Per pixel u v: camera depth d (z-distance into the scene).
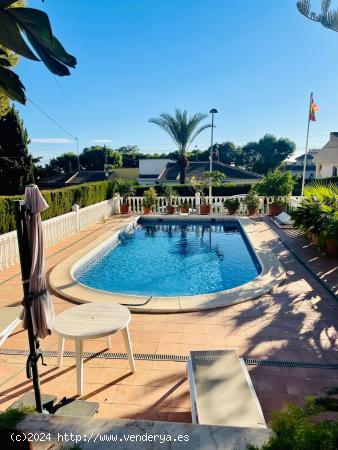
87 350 4.14
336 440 1.75
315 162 29.91
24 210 2.65
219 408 2.53
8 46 1.26
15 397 3.27
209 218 15.43
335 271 7.22
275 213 14.97
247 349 4.11
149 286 7.96
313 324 4.76
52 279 6.82
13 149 21.17
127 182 17.64
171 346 4.22
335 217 8.58
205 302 5.48
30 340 2.73
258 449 1.82
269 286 6.23
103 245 10.45
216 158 49.75
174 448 1.90
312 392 3.26
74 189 13.77
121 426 2.09
